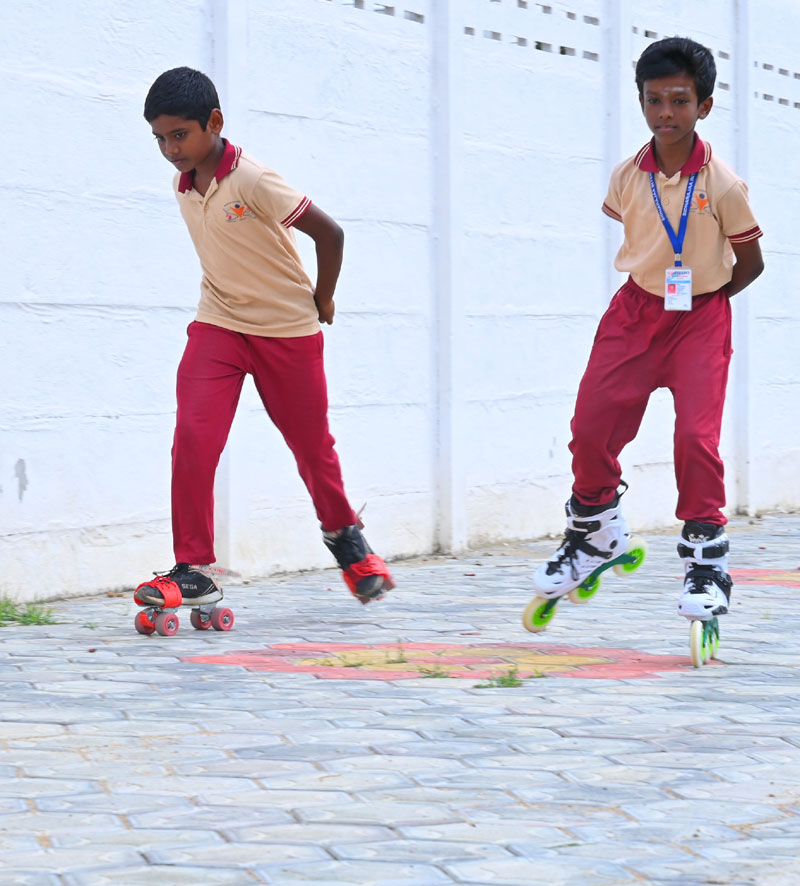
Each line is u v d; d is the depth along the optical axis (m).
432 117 9.82
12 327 7.38
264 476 8.70
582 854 3.21
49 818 3.47
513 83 10.44
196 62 8.32
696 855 3.21
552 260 10.84
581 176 11.15
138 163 8.00
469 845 3.27
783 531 11.74
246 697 4.91
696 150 5.45
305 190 8.88
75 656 5.76
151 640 6.20
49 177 7.54
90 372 7.77
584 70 11.19
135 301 7.99
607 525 5.93
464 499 10.03
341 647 6.02
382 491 9.45
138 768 3.94
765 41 13.28
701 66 5.36
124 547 7.97
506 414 10.43
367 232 9.30
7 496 7.36
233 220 6.07
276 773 3.89
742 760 4.04
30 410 7.47
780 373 13.61
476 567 9.17
